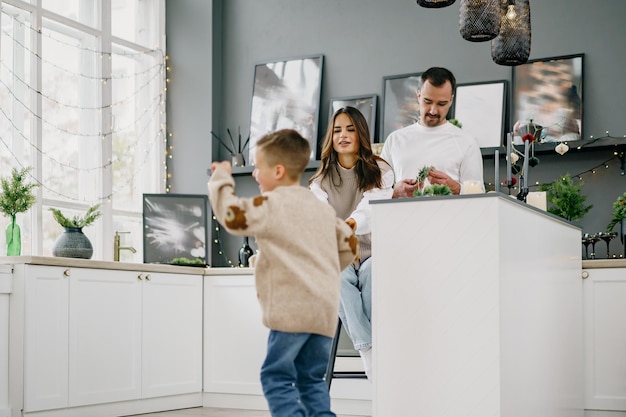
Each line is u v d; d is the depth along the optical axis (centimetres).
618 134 547
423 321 307
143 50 651
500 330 295
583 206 543
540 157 565
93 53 611
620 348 467
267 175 285
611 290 471
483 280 299
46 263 460
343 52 630
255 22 662
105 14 617
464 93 582
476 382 297
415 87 599
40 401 452
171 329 549
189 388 560
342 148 367
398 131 438
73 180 591
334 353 378
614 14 555
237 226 264
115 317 507
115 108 629
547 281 372
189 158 656
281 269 270
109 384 499
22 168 516
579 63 558
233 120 661
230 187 271
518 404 316
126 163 633
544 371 360
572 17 566
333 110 626
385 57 617
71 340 475
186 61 663
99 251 602
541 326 357
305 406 282
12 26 553
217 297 572
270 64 651
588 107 556
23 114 555
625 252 512
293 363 273
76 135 596
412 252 311
